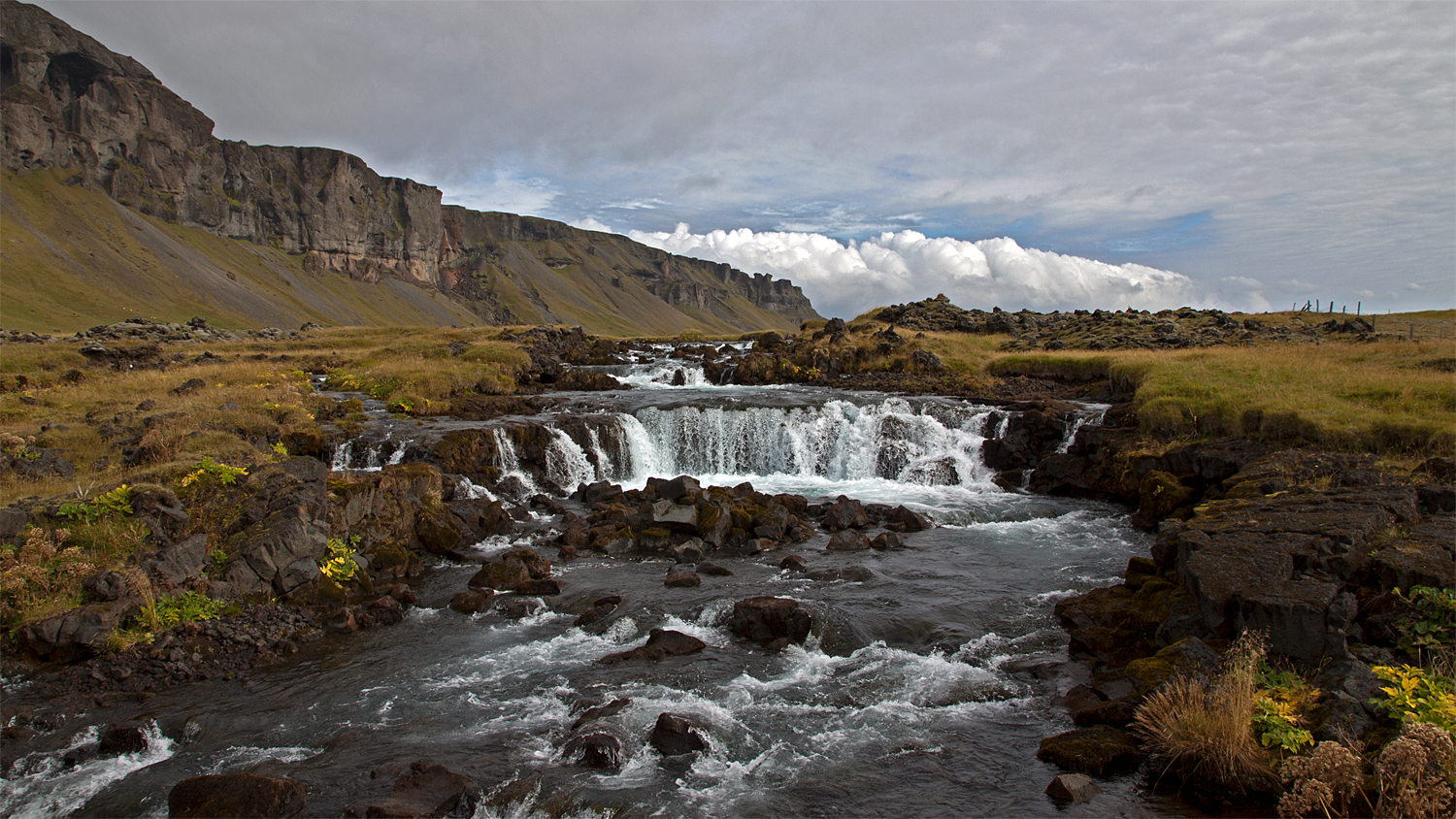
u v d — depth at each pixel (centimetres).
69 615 1212
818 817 837
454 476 2292
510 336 6016
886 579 1686
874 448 2962
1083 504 2452
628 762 961
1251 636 984
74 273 17388
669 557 1878
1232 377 2777
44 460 1778
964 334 5925
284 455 2172
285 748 1018
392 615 1480
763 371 4875
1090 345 5075
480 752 992
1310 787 722
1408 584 1046
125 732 1022
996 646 1319
